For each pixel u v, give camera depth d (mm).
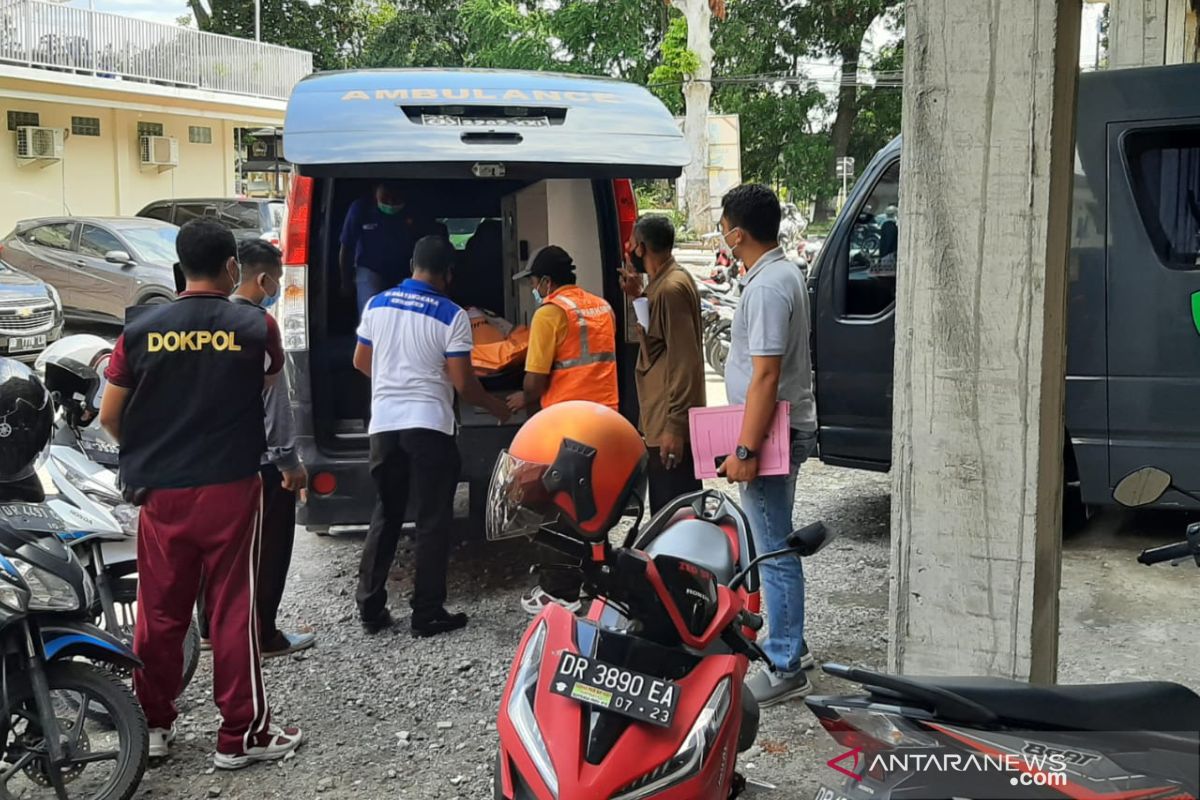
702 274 17609
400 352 4906
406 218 6672
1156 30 8445
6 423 3602
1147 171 5629
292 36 37781
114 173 22922
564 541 2598
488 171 4938
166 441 3777
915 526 3303
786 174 33719
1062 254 3176
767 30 32625
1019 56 3023
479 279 7012
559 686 2629
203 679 4707
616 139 5141
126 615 4559
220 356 3787
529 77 5684
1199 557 2791
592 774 2527
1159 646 4828
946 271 3176
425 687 4566
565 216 6039
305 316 5289
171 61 23312
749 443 3959
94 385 4566
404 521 5297
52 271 15000
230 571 3881
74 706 3861
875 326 6129
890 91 33938
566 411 2598
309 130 4906
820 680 4504
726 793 2785
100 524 3980
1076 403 5816
